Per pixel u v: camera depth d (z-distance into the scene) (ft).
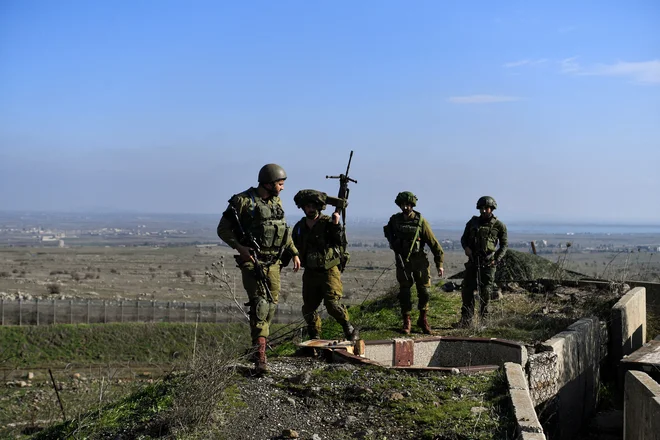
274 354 30.42
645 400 20.11
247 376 23.71
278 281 25.46
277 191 25.36
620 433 30.35
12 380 73.31
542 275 48.14
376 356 27.61
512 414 19.89
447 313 41.60
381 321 39.68
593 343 33.78
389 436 18.85
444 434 18.63
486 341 27.45
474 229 38.37
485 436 18.42
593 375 33.45
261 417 20.04
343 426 19.63
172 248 577.84
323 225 29.04
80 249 541.34
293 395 22.02
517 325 37.11
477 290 38.37
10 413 55.01
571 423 29.50
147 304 120.88
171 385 22.15
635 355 31.50
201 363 21.75
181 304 120.26
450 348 28.30
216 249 560.61
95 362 95.45
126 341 102.37
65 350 99.60
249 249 24.54
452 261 191.11
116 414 21.26
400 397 21.48
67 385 64.80
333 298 28.94
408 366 26.20
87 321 112.37
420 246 35.91
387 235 36.65
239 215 24.89
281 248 25.46
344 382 23.17
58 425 22.40
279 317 92.94
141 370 69.21
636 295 40.98
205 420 19.35
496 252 38.24
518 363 25.62
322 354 26.81
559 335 30.09
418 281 36.14
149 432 19.08
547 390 27.12
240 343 25.58
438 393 22.12
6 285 205.77
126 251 505.25
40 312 115.65
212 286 215.92
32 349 99.45
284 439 18.61
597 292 44.39
